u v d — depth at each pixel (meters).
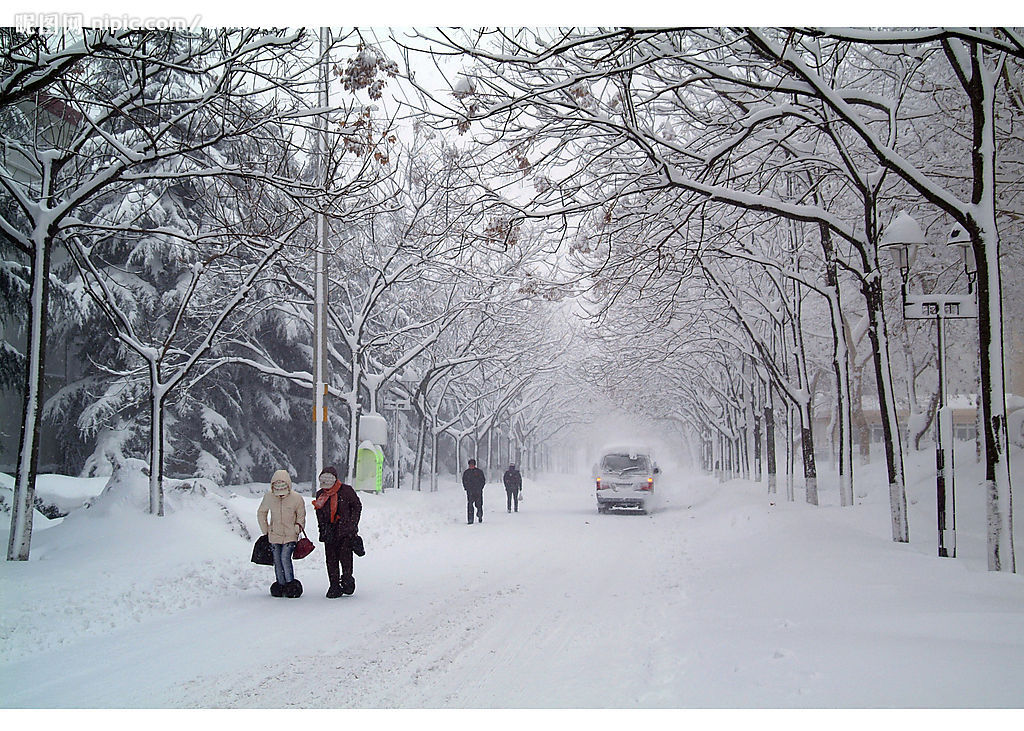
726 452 47.88
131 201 25.69
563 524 24.16
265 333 34.75
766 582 10.82
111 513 13.45
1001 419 10.56
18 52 10.77
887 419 13.44
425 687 6.57
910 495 20.30
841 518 17.38
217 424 31.39
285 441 38.09
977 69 10.74
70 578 10.45
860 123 10.59
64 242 14.05
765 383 27.56
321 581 12.67
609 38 9.83
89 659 7.50
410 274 27.02
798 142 16.55
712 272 21.23
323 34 13.41
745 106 13.73
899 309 25.45
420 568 14.27
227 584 11.64
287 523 11.02
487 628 8.98
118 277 29.00
